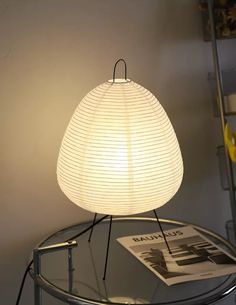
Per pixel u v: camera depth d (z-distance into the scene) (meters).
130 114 0.92
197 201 1.45
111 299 0.96
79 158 0.93
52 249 1.03
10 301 1.29
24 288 1.29
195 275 0.98
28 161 1.23
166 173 0.94
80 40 1.23
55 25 1.20
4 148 1.21
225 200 1.48
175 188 0.99
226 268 1.00
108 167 0.90
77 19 1.22
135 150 0.91
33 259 1.05
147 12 1.30
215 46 1.27
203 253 1.08
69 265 1.10
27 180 1.24
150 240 1.18
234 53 1.42
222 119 1.30
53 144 1.25
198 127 1.41
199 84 1.39
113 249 1.16
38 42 1.19
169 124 1.00
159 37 1.32
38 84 1.21
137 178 0.91
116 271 1.06
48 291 0.98
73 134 0.96
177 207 1.43
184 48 1.36
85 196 0.94
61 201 1.29
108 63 1.27
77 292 0.98
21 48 1.17
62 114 1.24
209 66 1.39
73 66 1.23
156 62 1.33
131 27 1.28
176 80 1.36
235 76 1.42
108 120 0.91
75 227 1.28
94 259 1.12
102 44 1.26
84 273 1.06
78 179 0.93
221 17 1.28
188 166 1.42
